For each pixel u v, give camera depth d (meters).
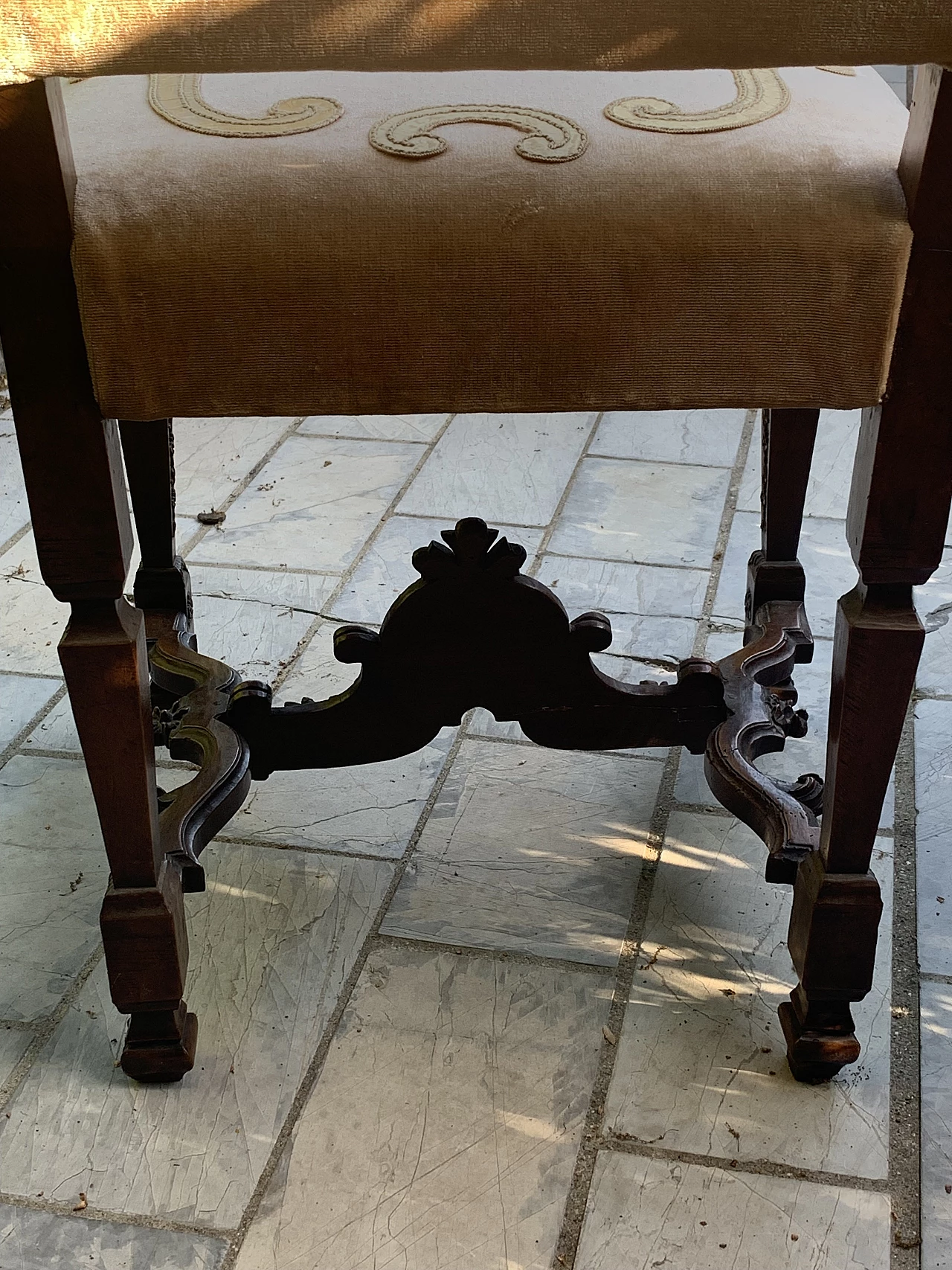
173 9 0.54
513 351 0.69
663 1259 0.80
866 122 0.75
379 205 0.67
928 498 0.73
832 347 0.69
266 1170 0.86
